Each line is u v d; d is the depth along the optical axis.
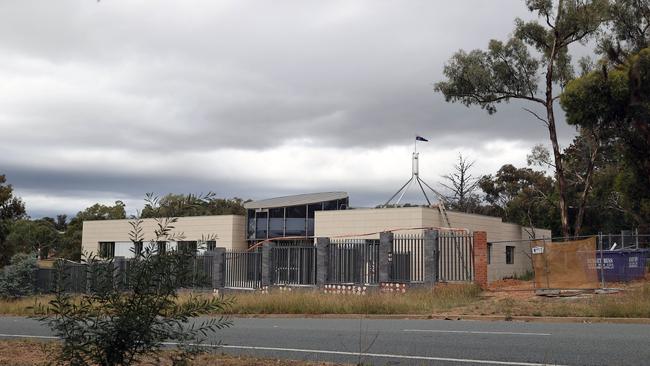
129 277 6.20
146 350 6.26
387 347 10.70
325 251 27.69
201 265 7.26
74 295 6.33
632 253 25.41
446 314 18.03
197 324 15.45
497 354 9.67
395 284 25.53
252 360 8.83
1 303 27.27
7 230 39.72
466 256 25.17
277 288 28.08
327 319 18.48
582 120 33.50
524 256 42.62
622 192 37.22
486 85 37.75
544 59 37.69
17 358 9.19
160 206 7.18
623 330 13.02
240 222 42.38
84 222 48.25
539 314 16.77
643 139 31.66
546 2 35.44
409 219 34.03
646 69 29.80
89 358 6.04
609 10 34.44
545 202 51.25
